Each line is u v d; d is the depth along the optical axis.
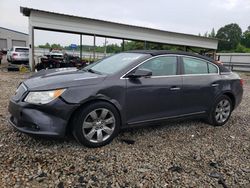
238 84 5.41
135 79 3.96
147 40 22.92
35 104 3.38
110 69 4.17
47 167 3.10
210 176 3.12
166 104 4.30
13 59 21.39
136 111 4.01
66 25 18.20
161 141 4.14
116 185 2.82
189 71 4.64
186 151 3.80
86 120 3.60
